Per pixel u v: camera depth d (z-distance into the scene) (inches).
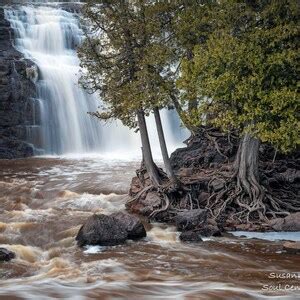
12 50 1529.3
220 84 613.0
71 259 541.3
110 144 1513.3
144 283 458.6
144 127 768.3
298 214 665.6
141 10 727.7
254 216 683.4
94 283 459.5
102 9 752.3
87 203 813.9
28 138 1401.3
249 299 412.8
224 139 895.7
